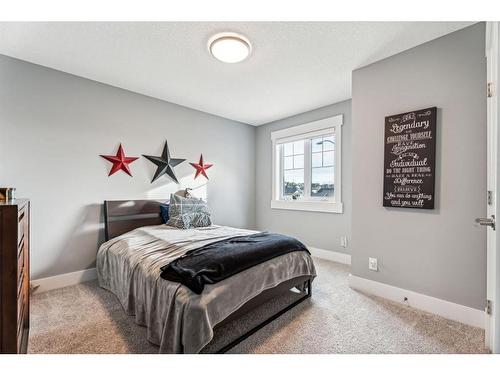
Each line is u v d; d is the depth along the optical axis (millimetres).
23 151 2203
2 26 1730
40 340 1507
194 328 1243
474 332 1622
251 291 1556
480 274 1681
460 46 1762
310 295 2158
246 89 2842
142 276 1666
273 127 4184
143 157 3012
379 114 2191
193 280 1328
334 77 2527
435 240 1876
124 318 1775
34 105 2258
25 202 1366
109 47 1998
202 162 3652
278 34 1819
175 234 2363
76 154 2502
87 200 2576
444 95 1830
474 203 1705
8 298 952
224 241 1997
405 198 2008
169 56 2131
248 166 4371
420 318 1805
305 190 3742
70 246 2463
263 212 4359
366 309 1944
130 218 2805
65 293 2229
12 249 955
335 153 3295
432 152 1867
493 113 1288
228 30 1769
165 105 3223
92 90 2602
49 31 1792
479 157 1685
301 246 2152
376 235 2209
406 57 2027
